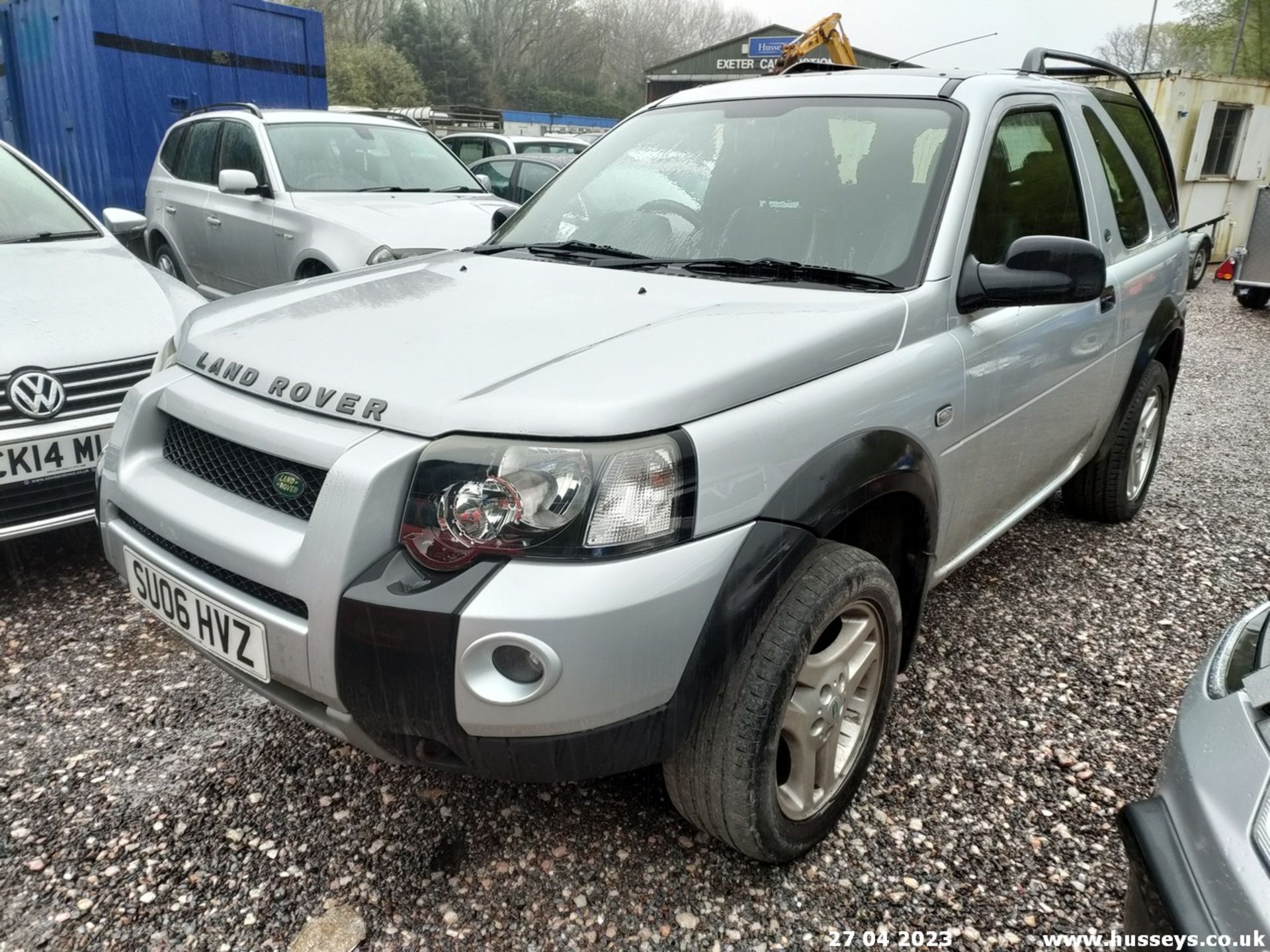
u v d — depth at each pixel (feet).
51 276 11.94
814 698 6.65
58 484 10.23
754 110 9.68
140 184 28.84
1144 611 11.13
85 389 10.41
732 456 5.77
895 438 6.93
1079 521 14.01
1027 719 8.91
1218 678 5.41
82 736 8.30
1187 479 16.21
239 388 6.61
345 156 21.71
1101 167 11.18
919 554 7.73
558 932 6.38
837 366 6.72
